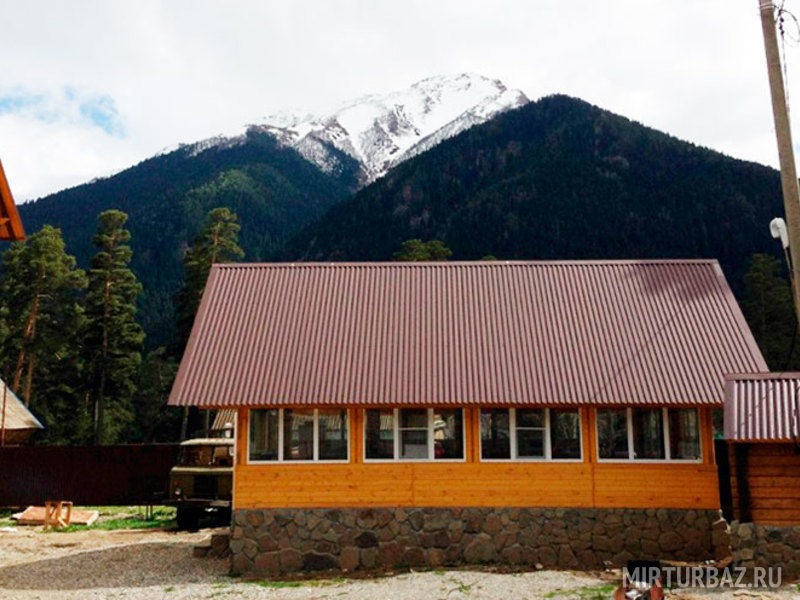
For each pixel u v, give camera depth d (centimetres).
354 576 1471
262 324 1717
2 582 1499
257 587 1405
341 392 1538
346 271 1889
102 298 5134
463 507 1555
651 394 1509
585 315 1717
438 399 1514
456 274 1873
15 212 1614
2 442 3077
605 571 1477
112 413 5609
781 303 5612
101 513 2767
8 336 5116
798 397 1320
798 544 1283
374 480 1566
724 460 1720
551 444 1574
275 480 1565
